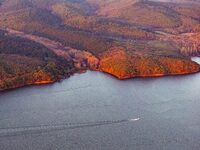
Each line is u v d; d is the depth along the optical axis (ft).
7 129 464.65
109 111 523.29
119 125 484.33
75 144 439.63
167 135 463.01
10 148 428.97
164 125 486.79
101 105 542.98
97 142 444.55
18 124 477.77
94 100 561.43
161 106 546.26
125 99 568.82
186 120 502.38
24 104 542.57
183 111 531.09
